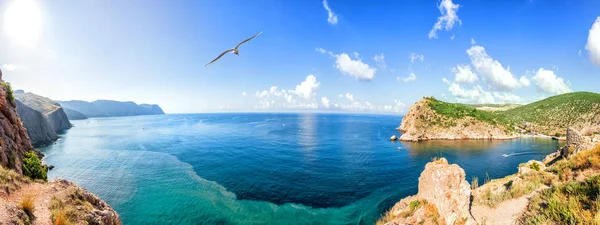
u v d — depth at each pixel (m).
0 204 13.20
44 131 100.31
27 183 19.91
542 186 20.94
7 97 38.09
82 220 16.27
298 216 33.75
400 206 28.48
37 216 14.40
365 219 32.44
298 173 55.09
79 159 67.94
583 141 32.59
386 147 90.56
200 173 54.81
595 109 118.00
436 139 109.88
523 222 16.19
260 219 32.84
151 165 61.72
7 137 30.12
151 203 37.66
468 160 67.69
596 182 15.77
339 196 41.03
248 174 54.19
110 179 49.44
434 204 22.48
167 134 135.62
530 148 86.38
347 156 74.19
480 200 22.80
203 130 160.38
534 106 163.25
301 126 199.50
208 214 34.12
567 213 13.66
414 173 54.94
